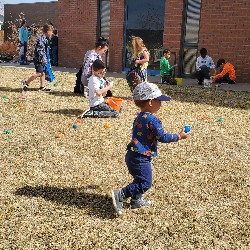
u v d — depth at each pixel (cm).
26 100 862
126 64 1767
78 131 613
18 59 2184
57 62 2002
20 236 295
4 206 343
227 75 1421
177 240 298
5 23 2594
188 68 1609
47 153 498
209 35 1520
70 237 296
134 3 1697
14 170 432
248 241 301
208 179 431
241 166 481
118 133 610
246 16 1439
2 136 567
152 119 326
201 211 350
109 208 349
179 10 1556
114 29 1747
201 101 964
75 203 356
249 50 1458
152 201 367
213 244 295
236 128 689
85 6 1828
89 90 713
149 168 336
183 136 327
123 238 298
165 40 1611
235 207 362
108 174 432
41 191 379
